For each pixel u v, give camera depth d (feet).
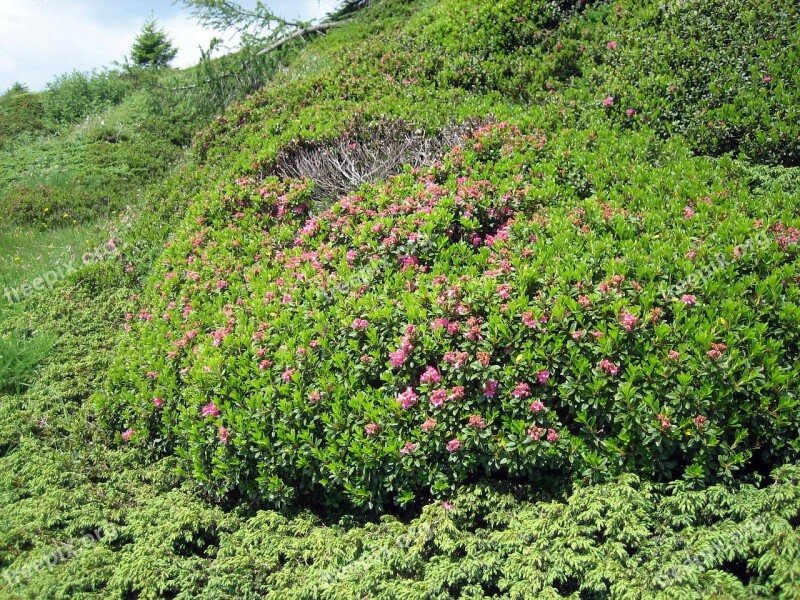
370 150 27.94
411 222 19.33
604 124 25.52
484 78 32.63
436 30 37.60
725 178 20.71
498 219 20.11
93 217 40.29
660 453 12.95
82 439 18.56
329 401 15.08
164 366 19.02
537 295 15.29
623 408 13.16
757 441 12.96
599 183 20.77
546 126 25.20
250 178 27.84
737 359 12.94
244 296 20.93
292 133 29.78
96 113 63.21
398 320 15.80
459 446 13.66
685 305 14.26
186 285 22.85
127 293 26.71
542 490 13.70
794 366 12.97
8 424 19.02
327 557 13.01
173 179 36.47
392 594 11.70
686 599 10.19
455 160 22.76
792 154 21.98
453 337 14.83
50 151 52.31
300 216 25.50
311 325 17.03
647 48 28.43
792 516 11.18
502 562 12.12
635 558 11.52
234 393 15.92
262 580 12.91
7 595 12.44
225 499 16.14
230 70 53.88
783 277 14.48
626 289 14.71
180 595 12.58
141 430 17.94
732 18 27.48
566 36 33.40
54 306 26.00
